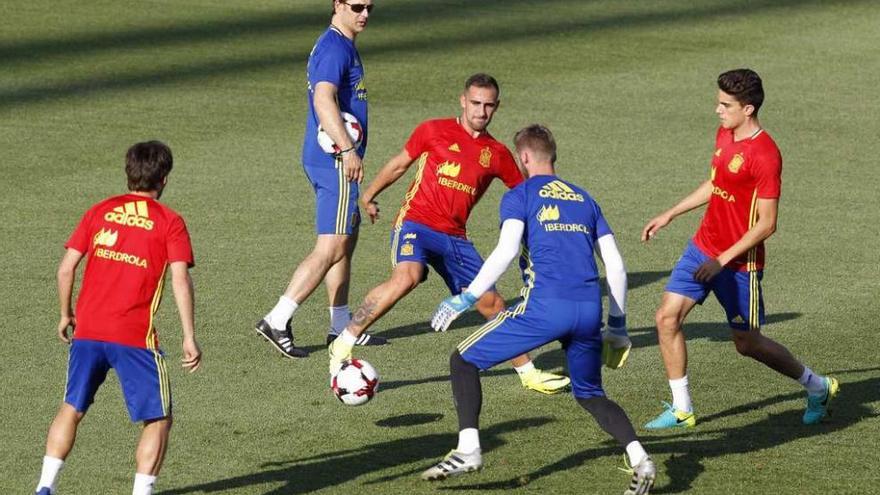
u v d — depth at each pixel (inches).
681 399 1069.8
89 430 1052.5
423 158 1202.0
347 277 1307.8
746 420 1096.8
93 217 876.6
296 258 1558.8
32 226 1654.8
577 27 3036.4
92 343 861.2
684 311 1068.5
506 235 917.2
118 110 2274.9
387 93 2427.4
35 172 1903.3
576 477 965.2
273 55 2711.6
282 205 1779.0
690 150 2121.1
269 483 953.5
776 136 2237.9
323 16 3115.2
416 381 1192.8
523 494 932.0
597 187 1907.0
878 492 936.3
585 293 920.9
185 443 1031.0
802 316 1386.6
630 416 1109.1
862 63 2783.0
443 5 3238.2
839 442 1041.5
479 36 2920.8
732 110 1035.9
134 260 863.7
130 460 992.2
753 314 1062.4
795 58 2807.6
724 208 1050.7
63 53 2691.9
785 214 1797.5
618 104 2405.3
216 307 1386.6
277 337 1237.1
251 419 1087.0
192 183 1868.8
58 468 863.7
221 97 2379.4
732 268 1059.3
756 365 1240.8
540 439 1047.6
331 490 940.6
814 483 954.7
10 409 1093.8
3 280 1449.3
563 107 2369.6
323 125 1224.8
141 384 864.9
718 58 2783.0
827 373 1210.6
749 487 948.0
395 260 1190.9
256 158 2007.9
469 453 908.6
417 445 1031.6
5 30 2871.6
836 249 1641.2
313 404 1125.7
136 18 3034.0
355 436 1052.5
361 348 1288.1
